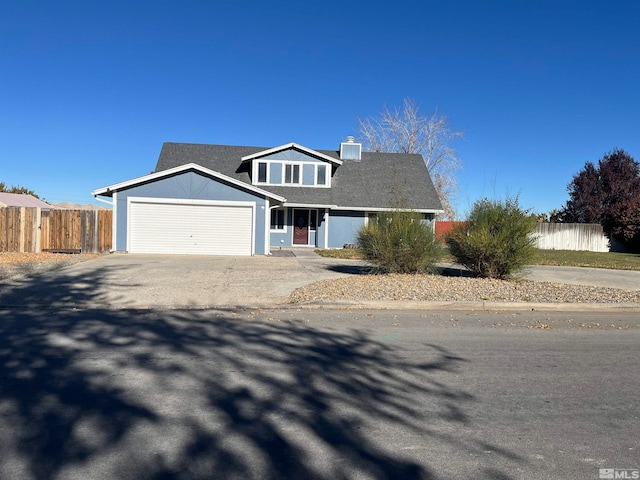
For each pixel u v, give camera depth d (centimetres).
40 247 1962
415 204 2944
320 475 351
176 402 480
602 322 944
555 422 453
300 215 2936
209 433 413
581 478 354
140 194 2066
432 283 1253
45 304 985
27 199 4112
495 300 1091
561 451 396
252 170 2875
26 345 679
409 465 368
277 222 2900
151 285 1212
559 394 529
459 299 1088
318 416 454
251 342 722
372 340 752
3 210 1930
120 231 2056
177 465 360
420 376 579
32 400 478
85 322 837
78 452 376
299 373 579
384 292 1140
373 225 1440
